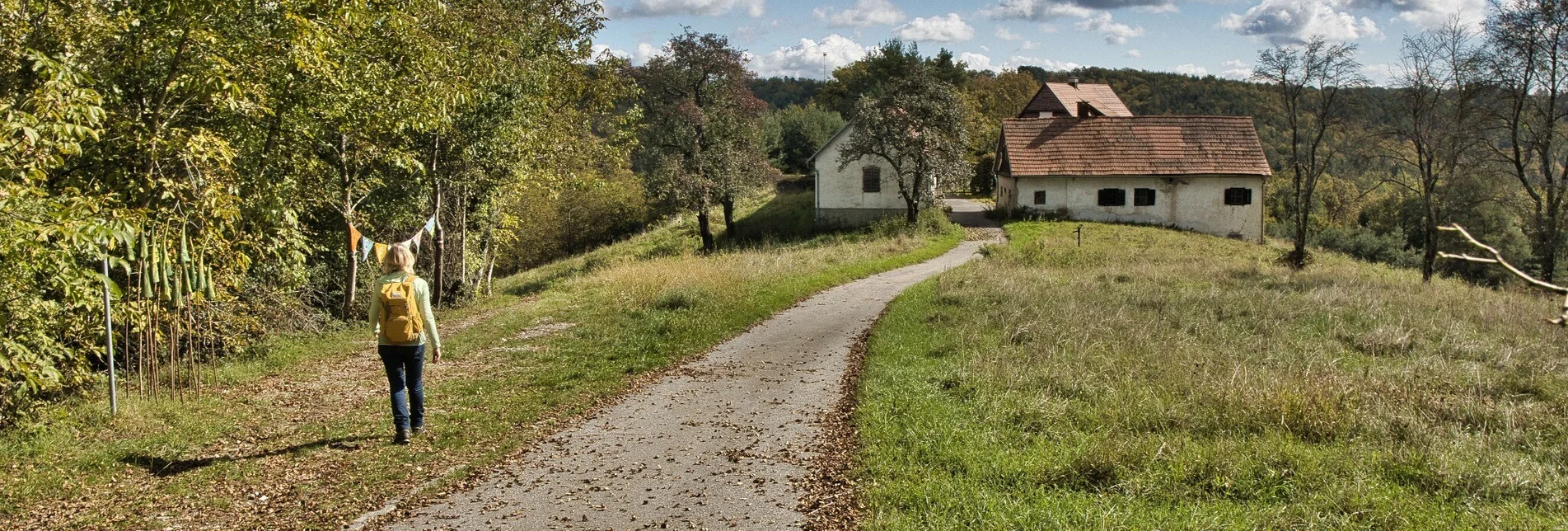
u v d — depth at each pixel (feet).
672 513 19.25
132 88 38.09
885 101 139.85
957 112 138.00
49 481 20.95
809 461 22.59
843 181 153.17
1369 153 91.91
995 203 182.39
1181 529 17.20
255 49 37.09
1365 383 30.40
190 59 34.83
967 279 64.28
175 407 29.12
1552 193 79.41
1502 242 106.83
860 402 28.09
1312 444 23.50
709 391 31.60
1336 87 99.50
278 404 30.53
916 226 129.49
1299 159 105.09
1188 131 151.23
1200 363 33.96
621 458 23.45
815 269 76.02
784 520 18.61
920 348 38.58
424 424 26.94
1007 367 32.55
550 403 29.81
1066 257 88.58
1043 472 20.61
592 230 171.63
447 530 18.45
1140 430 24.84
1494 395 30.58
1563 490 20.08
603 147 82.38
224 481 21.50
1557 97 76.84
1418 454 22.04
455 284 67.51
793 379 33.35
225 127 40.98
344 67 43.34
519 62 61.57
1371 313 47.39
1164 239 125.08
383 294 24.86
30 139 24.00
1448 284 76.64
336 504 19.97
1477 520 18.08
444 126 51.29
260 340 43.96
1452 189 84.94
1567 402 28.84
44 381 25.63
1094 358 34.73
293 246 46.50
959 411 26.63
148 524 18.67
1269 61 103.24
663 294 55.62
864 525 17.90
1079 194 147.43
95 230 23.39
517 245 150.92
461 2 55.52
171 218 31.45
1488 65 78.84
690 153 138.21
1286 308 49.16
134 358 37.86
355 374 37.04
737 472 21.91
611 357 38.42
